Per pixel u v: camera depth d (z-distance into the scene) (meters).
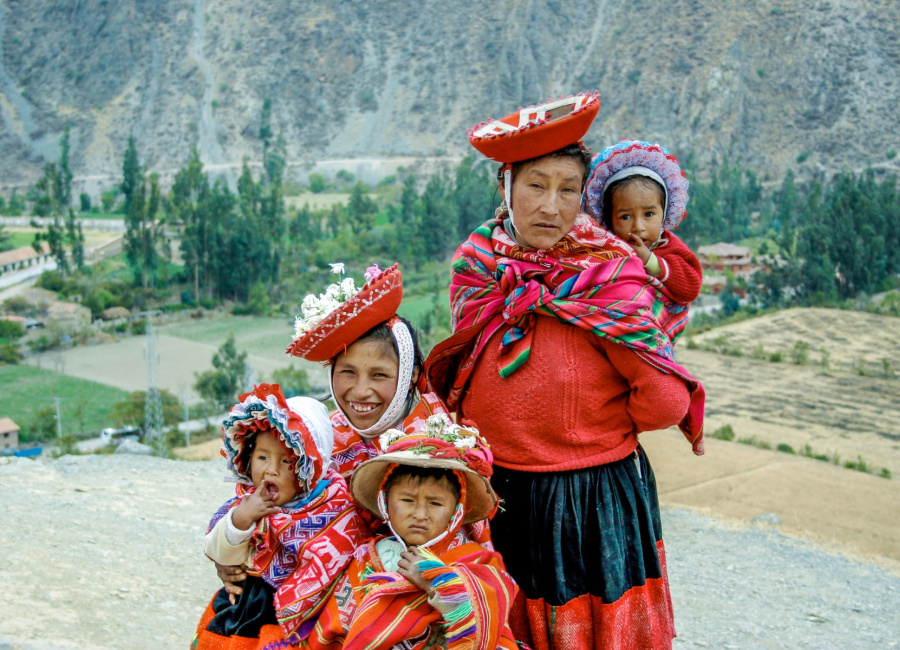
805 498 26.72
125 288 101.56
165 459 10.68
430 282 102.56
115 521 7.64
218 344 85.81
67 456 10.16
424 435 2.76
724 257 106.25
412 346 2.96
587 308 2.96
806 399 55.72
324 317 2.84
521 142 2.86
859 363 66.81
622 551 3.05
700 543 11.06
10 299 94.94
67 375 75.56
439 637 2.68
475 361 3.20
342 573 2.84
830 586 9.33
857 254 92.25
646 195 3.17
